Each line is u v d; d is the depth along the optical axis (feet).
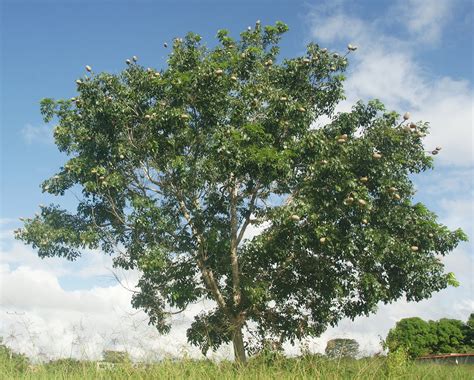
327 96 51.01
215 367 25.31
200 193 47.21
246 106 47.21
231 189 48.14
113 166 46.03
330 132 50.03
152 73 47.52
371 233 44.04
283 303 49.39
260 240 43.98
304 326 47.88
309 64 50.19
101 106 45.29
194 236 46.75
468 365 31.01
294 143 45.34
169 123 44.55
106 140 46.11
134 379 24.22
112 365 26.02
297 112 45.39
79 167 44.42
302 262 47.55
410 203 48.42
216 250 45.47
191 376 24.07
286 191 48.55
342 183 43.70
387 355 28.02
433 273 45.83
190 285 46.03
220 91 46.19
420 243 46.73
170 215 47.73
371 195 47.70
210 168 43.86
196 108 46.50
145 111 46.37
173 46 48.93
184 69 47.60
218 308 48.98
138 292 47.96
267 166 42.22
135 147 45.80
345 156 45.85
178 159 43.55
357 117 49.60
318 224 43.27
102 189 45.06
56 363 26.40
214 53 48.91
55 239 46.11
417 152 48.57
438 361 32.09
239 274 47.06
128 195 46.73
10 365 25.57
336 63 50.67
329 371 25.09
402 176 48.21
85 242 44.88
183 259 47.14
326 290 46.70
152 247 43.57
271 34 53.98
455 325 96.73
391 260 45.68
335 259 47.03
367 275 44.78
